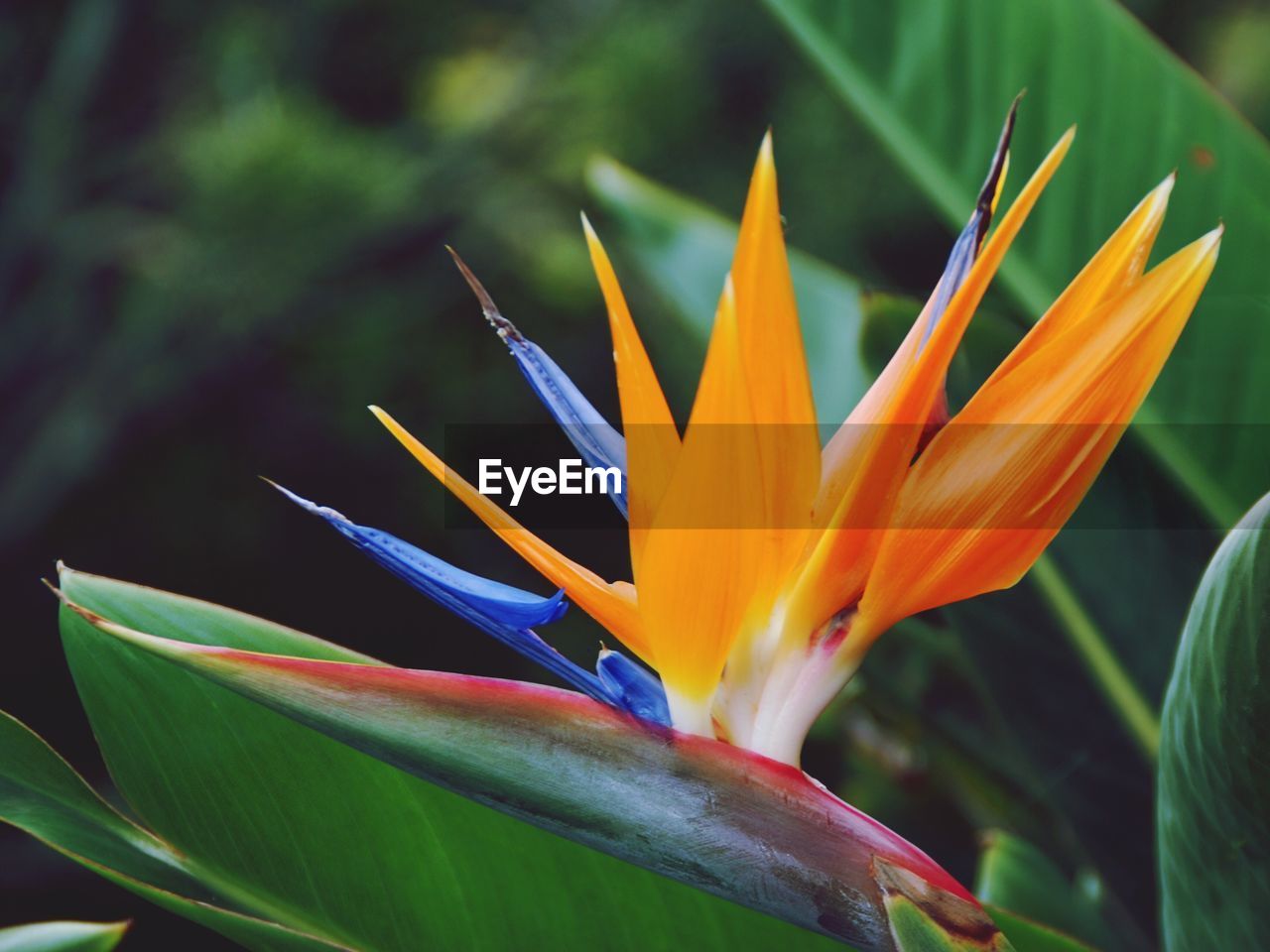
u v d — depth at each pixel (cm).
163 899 60
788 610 59
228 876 63
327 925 63
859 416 59
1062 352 57
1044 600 74
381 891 63
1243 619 55
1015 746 76
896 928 57
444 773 58
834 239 258
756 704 59
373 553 59
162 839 63
